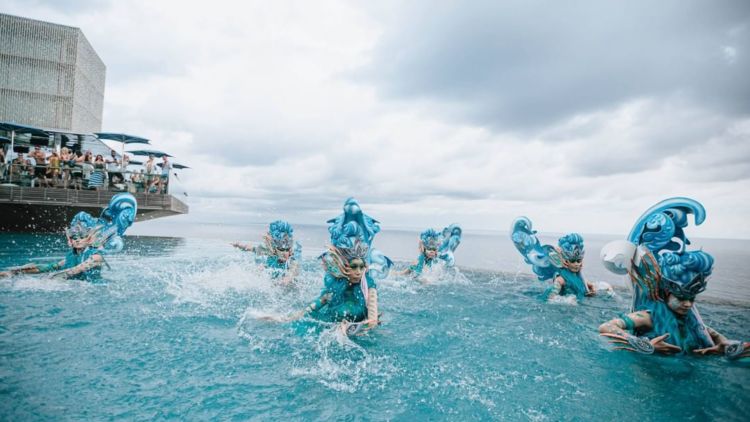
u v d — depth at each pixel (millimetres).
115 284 5699
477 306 5418
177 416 2191
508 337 3957
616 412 2420
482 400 2535
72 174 14320
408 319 4625
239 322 4109
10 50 19906
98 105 24672
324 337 3701
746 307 5559
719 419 2350
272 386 2646
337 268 4117
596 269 10008
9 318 3842
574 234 5957
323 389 2629
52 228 14039
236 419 2186
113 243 6082
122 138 16297
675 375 3027
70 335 3453
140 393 2449
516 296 6211
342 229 4441
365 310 4129
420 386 2732
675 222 3912
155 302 4809
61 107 20625
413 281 7430
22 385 2473
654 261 3623
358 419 2244
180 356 3109
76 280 5617
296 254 6809
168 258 8883
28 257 7957
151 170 15484
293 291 5898
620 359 3363
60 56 20750
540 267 6648
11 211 13398
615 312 5156
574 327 4367
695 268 3387
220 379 2721
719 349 3439
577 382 2865
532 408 2441
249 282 6215
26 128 15125
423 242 7660
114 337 3467
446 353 3441
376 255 5293
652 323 3668
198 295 5316
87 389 2467
